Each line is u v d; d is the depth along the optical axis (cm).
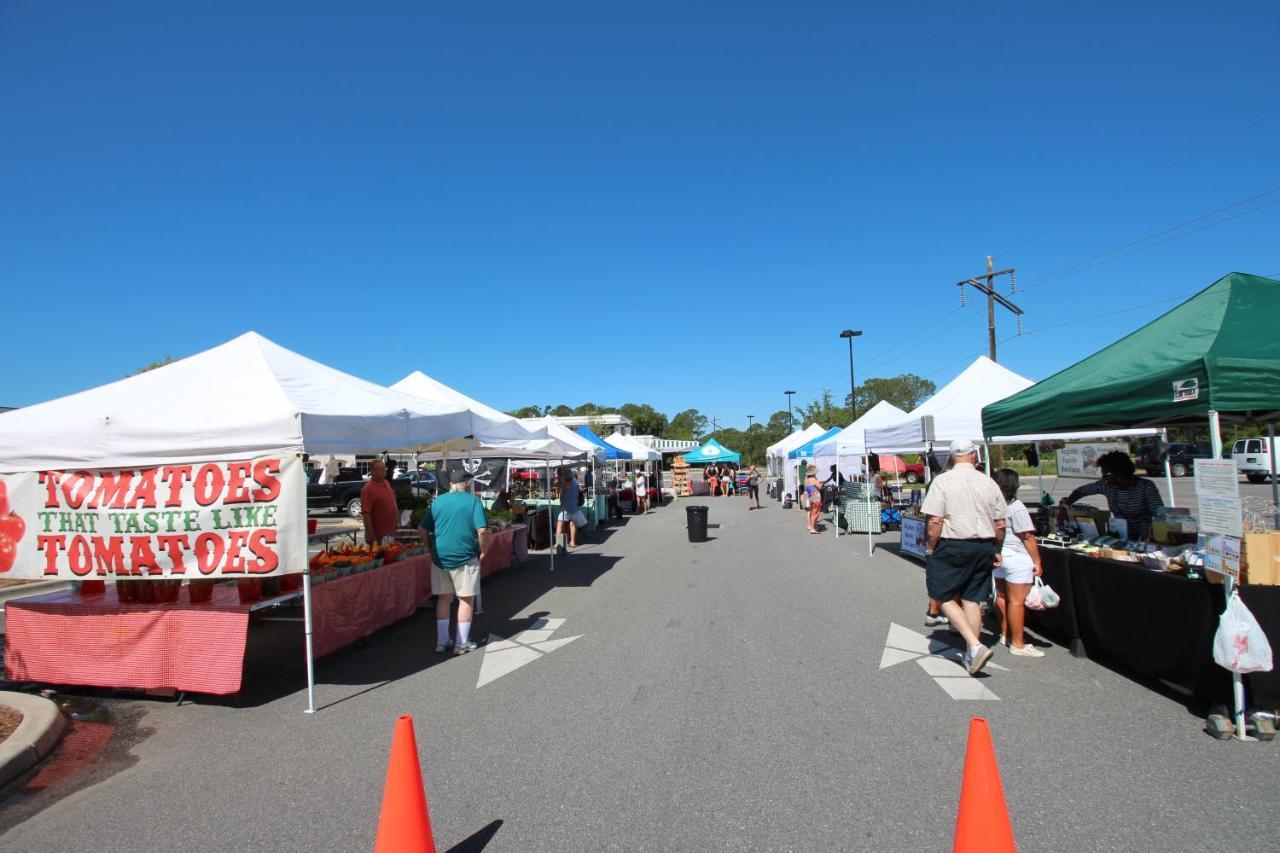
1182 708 496
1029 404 731
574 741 471
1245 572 446
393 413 743
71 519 597
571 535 1619
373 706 559
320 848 351
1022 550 636
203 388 619
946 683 566
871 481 1753
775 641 712
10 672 613
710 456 4100
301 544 560
